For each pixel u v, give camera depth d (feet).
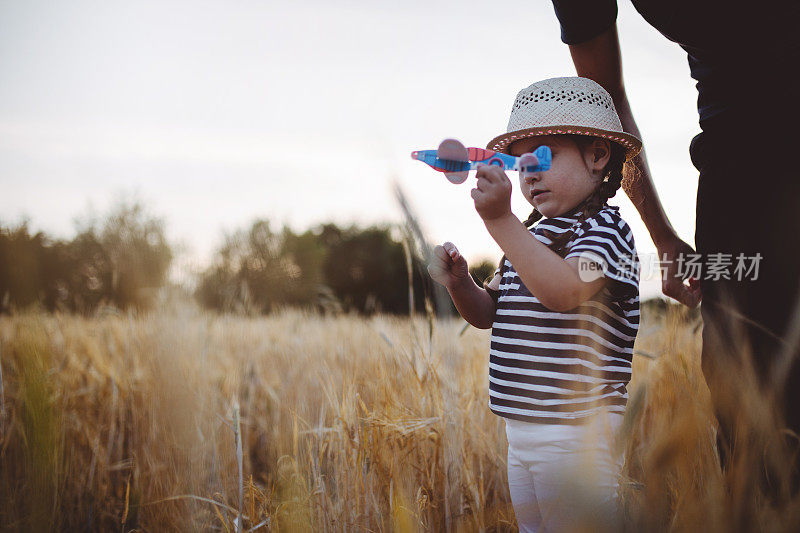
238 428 5.24
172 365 7.97
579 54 5.72
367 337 11.82
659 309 7.08
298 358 11.70
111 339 11.09
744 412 2.93
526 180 4.99
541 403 4.47
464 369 7.07
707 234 4.41
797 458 2.85
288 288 58.18
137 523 6.23
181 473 6.50
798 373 3.47
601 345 4.48
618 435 3.07
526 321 4.71
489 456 6.01
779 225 3.85
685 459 2.57
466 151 4.24
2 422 6.79
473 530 4.77
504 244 4.17
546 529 3.94
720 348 3.75
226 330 14.80
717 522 2.39
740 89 4.13
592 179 4.93
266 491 5.51
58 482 6.00
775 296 3.84
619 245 4.46
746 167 4.08
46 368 5.62
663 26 4.50
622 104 5.97
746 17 3.98
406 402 5.99
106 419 9.00
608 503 3.58
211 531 6.09
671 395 3.96
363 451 5.15
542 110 4.84
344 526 4.83
